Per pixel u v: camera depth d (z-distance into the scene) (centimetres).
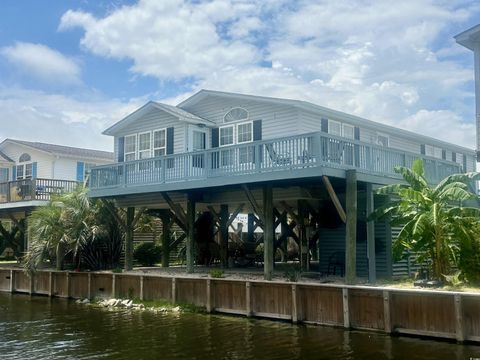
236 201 1853
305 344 1102
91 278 1848
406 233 1341
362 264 1639
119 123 2223
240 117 1966
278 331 1230
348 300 1225
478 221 1382
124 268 2059
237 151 1562
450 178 1395
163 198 1959
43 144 3266
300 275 1631
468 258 1338
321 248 1762
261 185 1620
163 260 2252
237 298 1445
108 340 1198
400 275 1617
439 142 2720
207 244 2256
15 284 2131
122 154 2247
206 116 2075
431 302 1111
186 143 1998
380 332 1175
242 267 2117
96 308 1658
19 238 2812
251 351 1063
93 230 1984
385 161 1575
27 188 2395
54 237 2014
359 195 1659
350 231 1399
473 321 1055
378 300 1187
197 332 1248
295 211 2158
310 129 1852
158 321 1396
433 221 1291
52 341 1202
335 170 1391
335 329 1231
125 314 1523
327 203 1745
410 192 1338
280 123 1850
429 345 1059
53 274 1973
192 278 1549
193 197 1870
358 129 2119
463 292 1116
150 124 2152
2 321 1452
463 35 1814
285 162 1438
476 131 1798
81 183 2334
